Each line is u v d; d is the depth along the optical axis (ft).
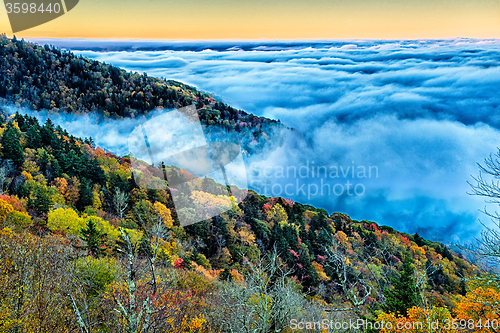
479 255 32.27
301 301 47.75
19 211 113.91
